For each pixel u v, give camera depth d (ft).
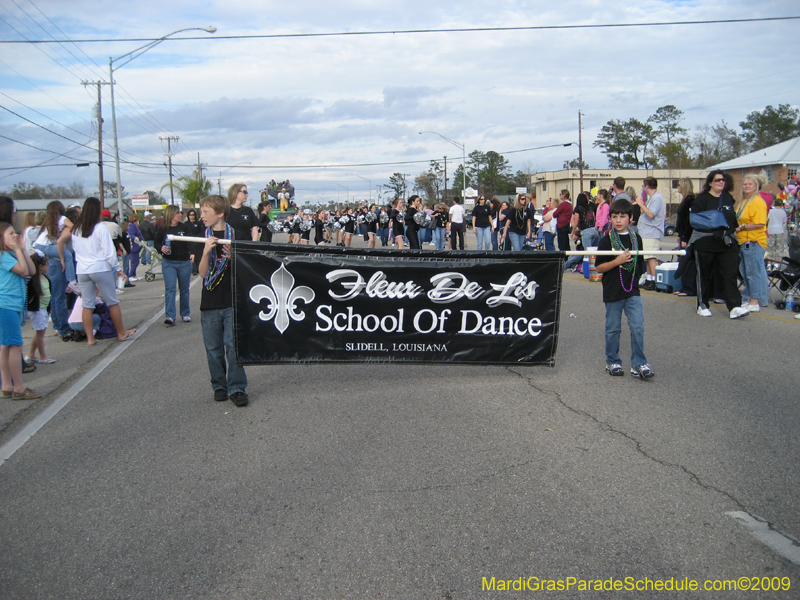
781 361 21.33
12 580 9.70
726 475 12.89
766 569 9.71
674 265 36.01
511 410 17.15
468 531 10.85
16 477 13.52
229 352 18.06
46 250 27.76
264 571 9.82
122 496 12.47
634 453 14.10
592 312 31.99
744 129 228.22
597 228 42.24
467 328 19.57
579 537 10.63
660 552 10.18
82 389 20.35
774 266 33.65
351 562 10.00
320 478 13.04
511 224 50.83
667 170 201.36
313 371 21.66
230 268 18.21
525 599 9.04
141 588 9.45
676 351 23.30
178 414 17.44
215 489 12.67
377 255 18.98
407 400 18.17
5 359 19.10
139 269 68.69
